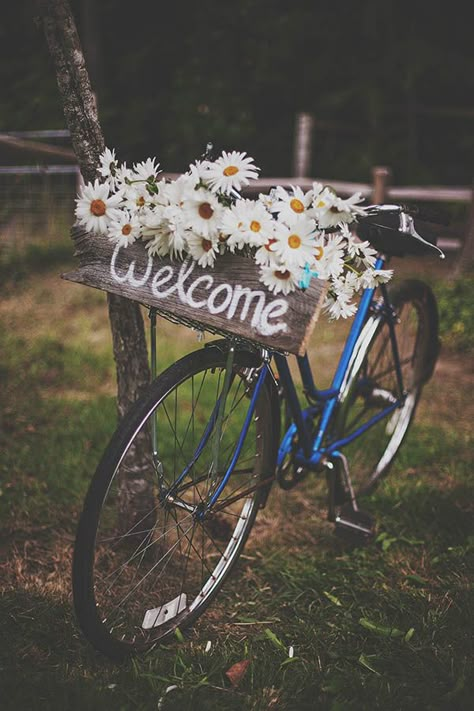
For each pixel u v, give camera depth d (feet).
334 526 10.38
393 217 8.67
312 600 8.79
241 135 35.17
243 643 7.95
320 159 37.27
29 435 12.55
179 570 9.02
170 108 35.65
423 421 13.76
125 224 7.15
